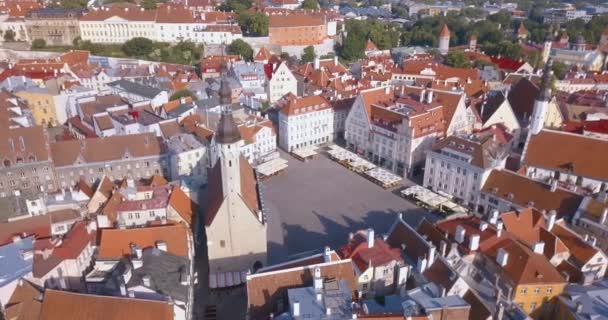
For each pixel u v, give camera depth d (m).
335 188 146.50
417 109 156.12
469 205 130.38
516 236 94.38
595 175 120.94
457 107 159.25
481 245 90.19
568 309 79.44
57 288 89.06
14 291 81.31
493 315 72.69
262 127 163.25
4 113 157.75
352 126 171.62
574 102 195.00
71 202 114.19
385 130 156.25
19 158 125.50
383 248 87.25
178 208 108.56
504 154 133.25
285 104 178.12
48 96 189.88
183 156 139.00
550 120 179.88
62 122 195.88
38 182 128.88
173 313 74.12
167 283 83.75
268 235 120.75
